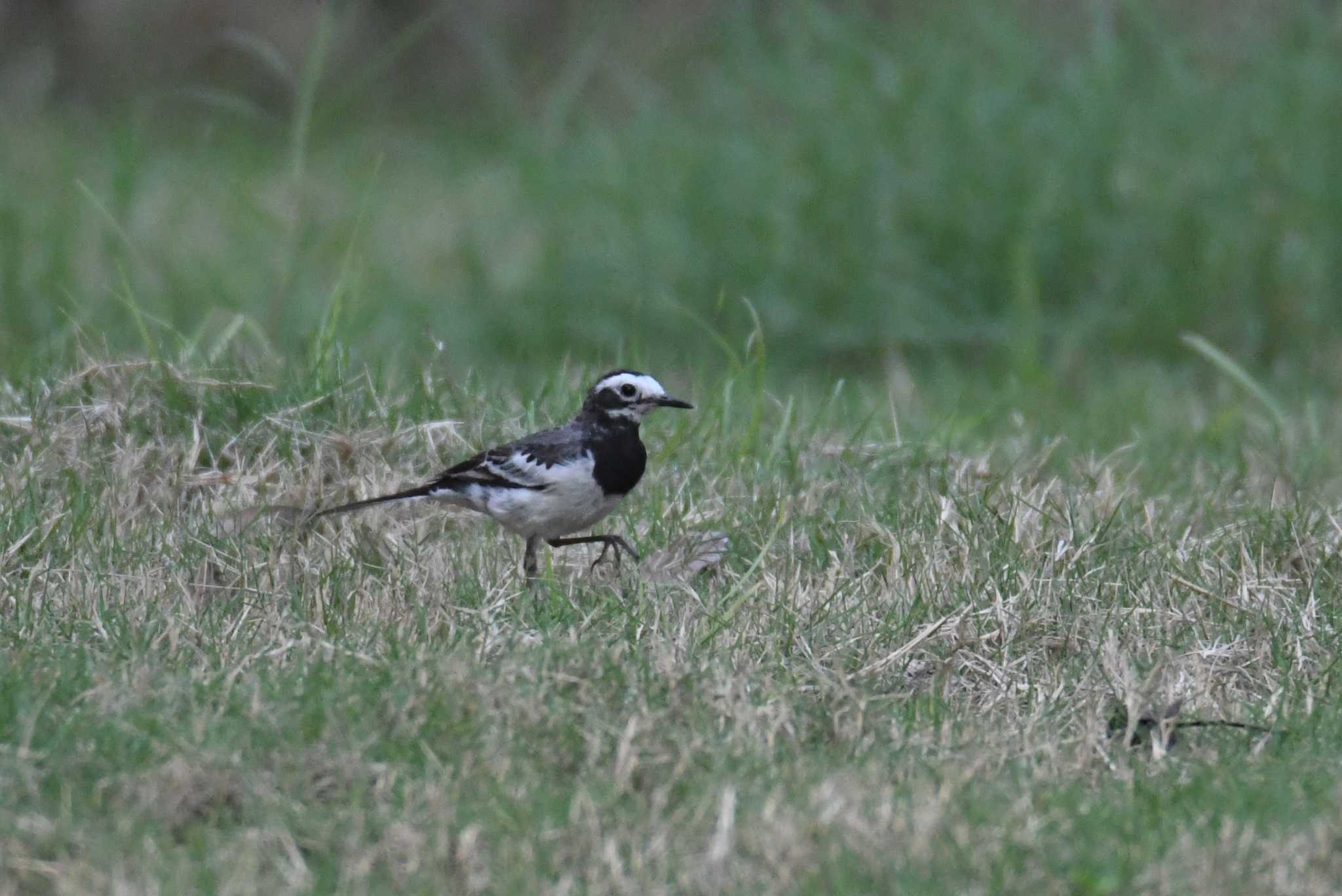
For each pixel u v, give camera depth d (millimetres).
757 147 21797
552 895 6641
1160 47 21906
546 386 13844
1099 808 7465
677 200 21547
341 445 12523
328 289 20641
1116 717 8734
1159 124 21172
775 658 9258
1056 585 10336
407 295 21453
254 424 12727
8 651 8844
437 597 9938
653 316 20891
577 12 32938
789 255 20719
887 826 7109
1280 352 19844
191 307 19688
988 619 9797
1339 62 21547
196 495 12000
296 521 11539
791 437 13688
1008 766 8039
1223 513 12367
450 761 7773
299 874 6770
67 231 21250
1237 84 21656
